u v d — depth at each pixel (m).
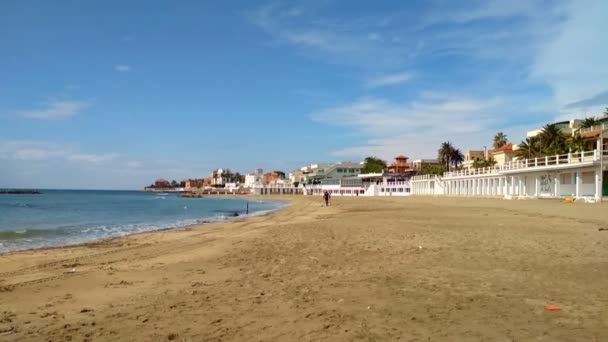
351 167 166.12
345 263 13.30
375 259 13.84
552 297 8.69
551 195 50.69
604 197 42.72
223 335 6.86
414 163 151.12
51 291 10.60
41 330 7.41
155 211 65.81
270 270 12.59
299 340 6.51
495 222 27.06
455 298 8.73
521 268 11.79
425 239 18.70
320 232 23.39
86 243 23.34
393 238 19.34
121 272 13.12
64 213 58.25
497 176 65.62
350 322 7.29
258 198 151.00
